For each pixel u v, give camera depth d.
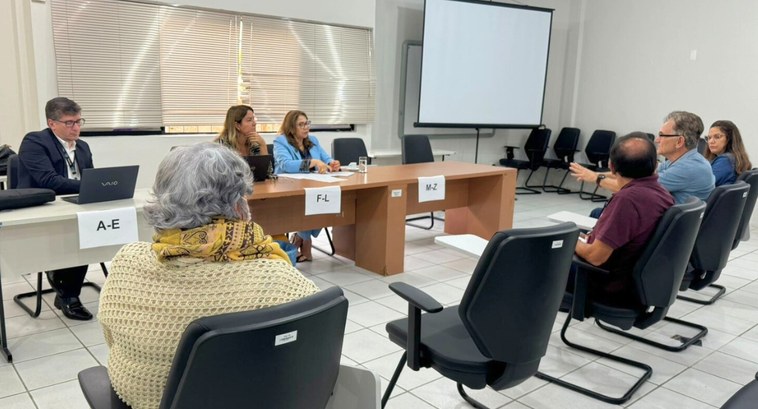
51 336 2.67
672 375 2.44
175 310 1.00
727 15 5.90
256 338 0.91
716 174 3.39
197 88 4.73
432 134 6.66
